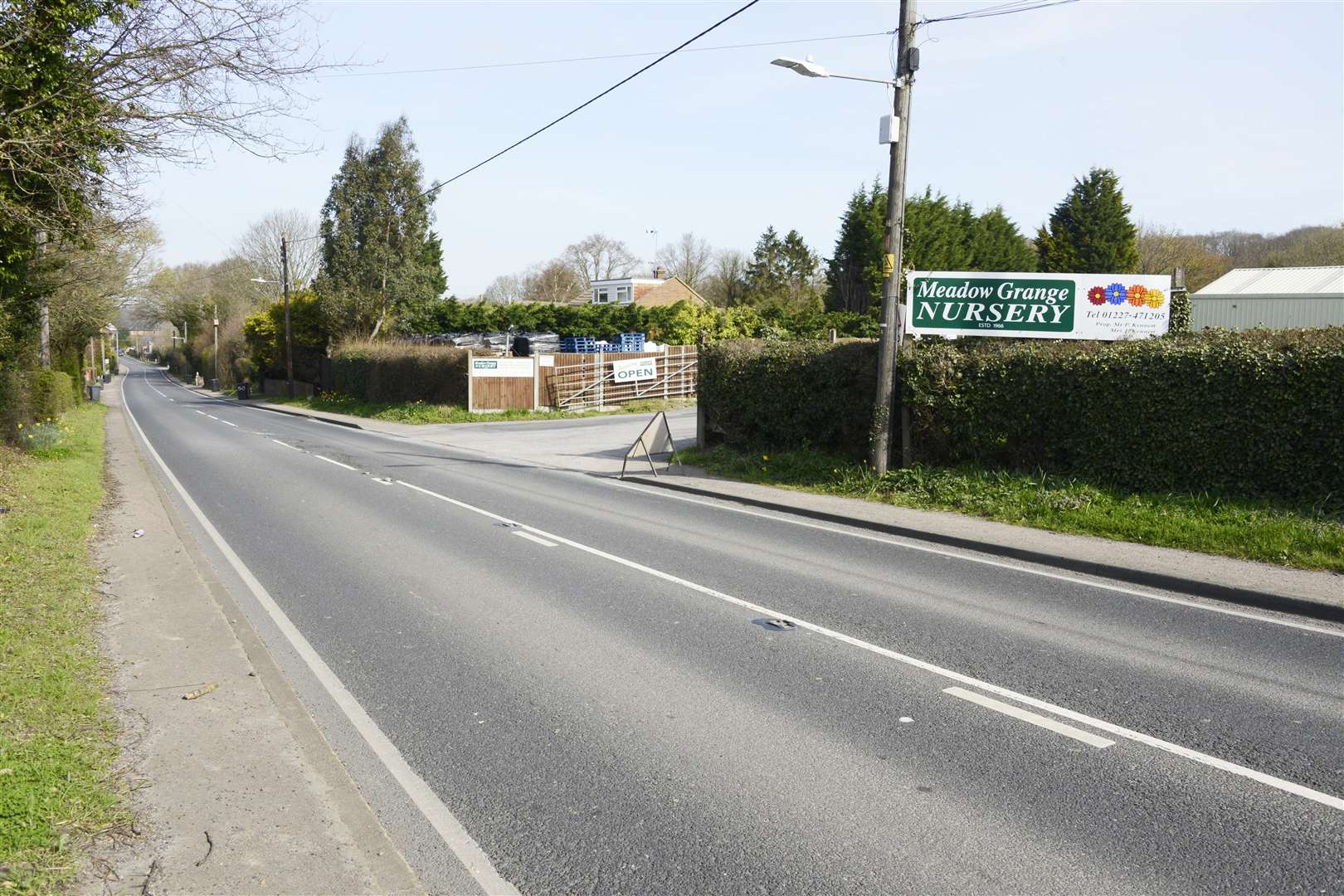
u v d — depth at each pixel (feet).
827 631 23.89
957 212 187.62
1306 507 33.60
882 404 47.67
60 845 11.99
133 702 17.70
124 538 34.37
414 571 30.78
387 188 156.04
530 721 17.79
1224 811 14.05
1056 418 42.45
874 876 12.26
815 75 42.47
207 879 11.67
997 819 13.83
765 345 61.00
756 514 43.78
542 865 12.66
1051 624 24.64
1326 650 22.31
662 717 17.95
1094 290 45.70
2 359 62.75
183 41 32.89
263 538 36.47
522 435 92.43
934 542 36.63
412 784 15.15
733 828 13.61
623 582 29.37
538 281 333.01
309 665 21.06
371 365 138.00
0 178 33.94
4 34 31.09
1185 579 28.30
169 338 487.20
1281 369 34.37
